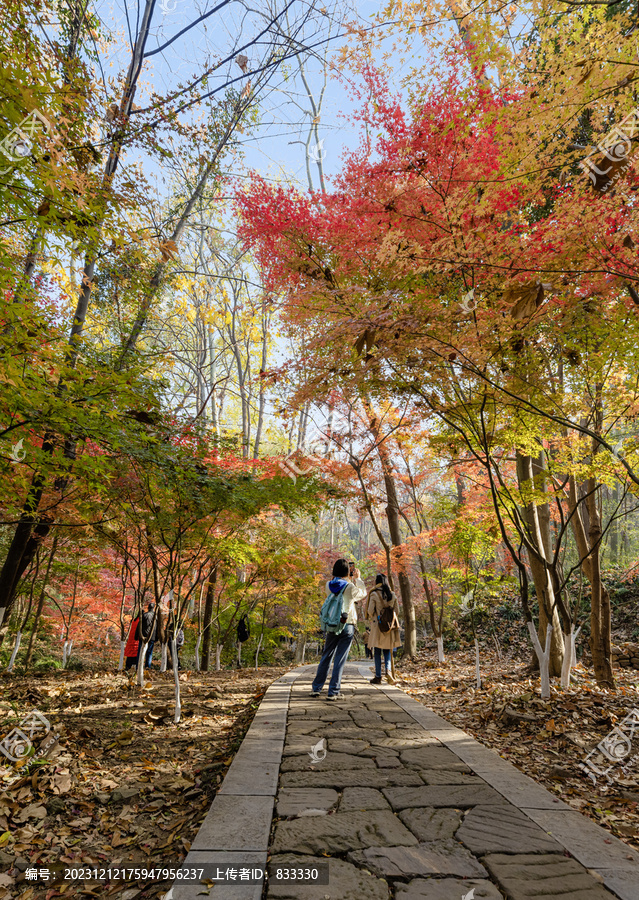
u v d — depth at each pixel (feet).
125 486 19.51
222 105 24.38
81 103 14.33
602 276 12.92
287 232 17.79
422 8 13.29
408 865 7.83
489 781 11.35
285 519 44.78
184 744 16.55
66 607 45.68
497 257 12.59
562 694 20.48
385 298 13.12
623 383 18.40
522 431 20.57
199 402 57.98
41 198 11.21
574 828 9.13
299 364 17.30
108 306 27.99
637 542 72.69
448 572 42.78
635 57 10.61
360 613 48.47
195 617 46.37
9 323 11.29
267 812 9.62
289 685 24.76
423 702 23.75
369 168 14.43
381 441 27.73
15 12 13.29
